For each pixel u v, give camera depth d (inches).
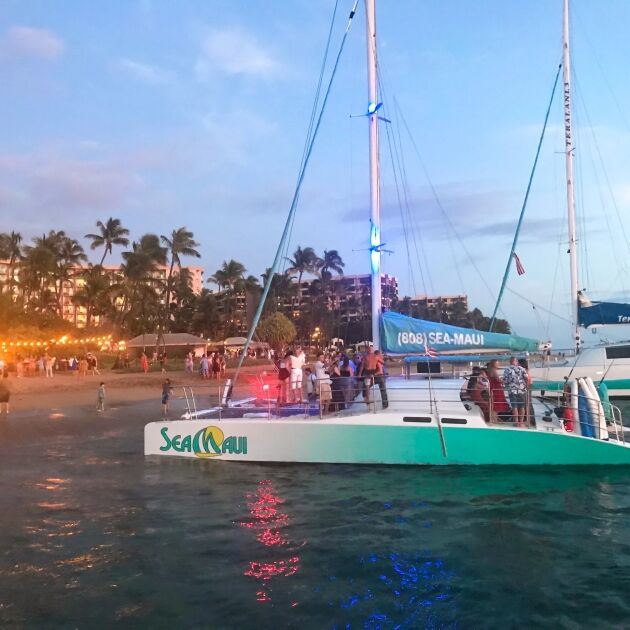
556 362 846.5
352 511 323.0
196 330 3634.4
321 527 297.0
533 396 507.2
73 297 2637.8
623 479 376.5
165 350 2322.8
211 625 195.5
